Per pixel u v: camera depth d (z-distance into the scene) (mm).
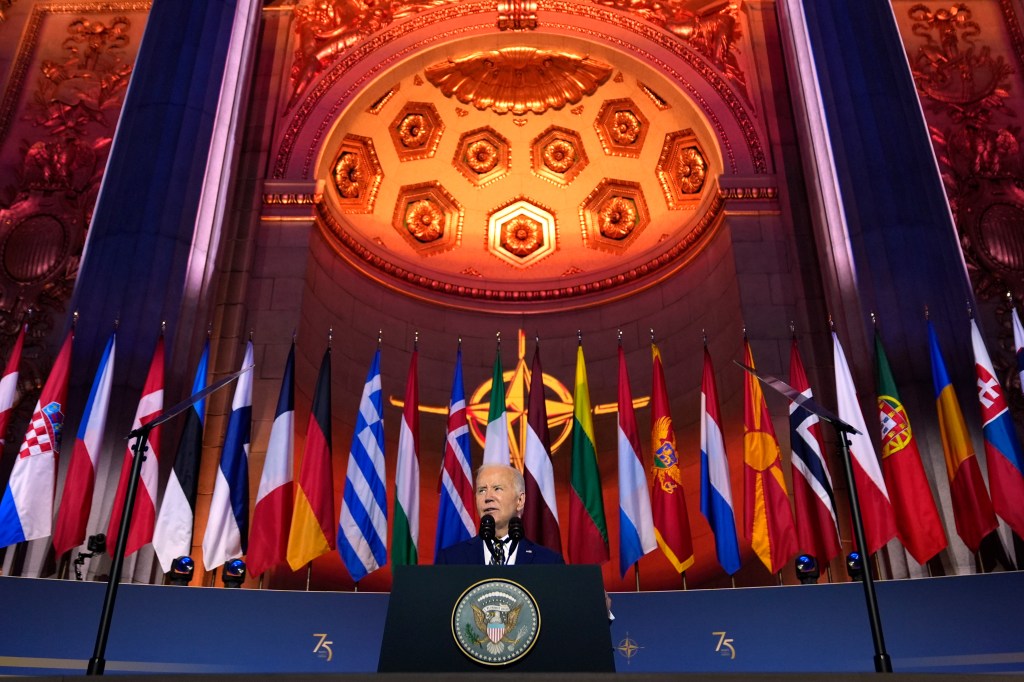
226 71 11516
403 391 12445
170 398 9328
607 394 12609
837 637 7320
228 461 8734
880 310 9703
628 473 9023
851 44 11422
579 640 3516
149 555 8609
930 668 7098
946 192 11805
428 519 11828
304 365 11133
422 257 13742
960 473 8445
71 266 11477
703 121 12578
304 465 8906
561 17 13344
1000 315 11055
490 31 13242
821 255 10914
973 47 13000
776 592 7637
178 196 10367
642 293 13047
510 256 13961
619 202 13969
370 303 12719
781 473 8812
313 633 7473
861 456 8594
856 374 9766
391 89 13320
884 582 7559
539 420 9352
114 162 10805
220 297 11023
